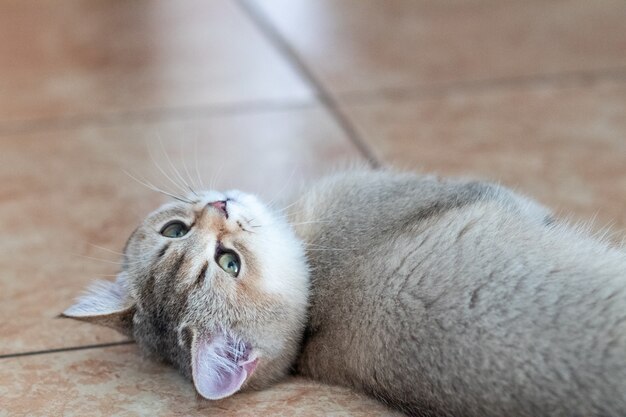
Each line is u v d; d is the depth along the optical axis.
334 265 0.48
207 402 0.46
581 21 0.87
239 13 0.96
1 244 0.58
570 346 0.40
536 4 0.93
